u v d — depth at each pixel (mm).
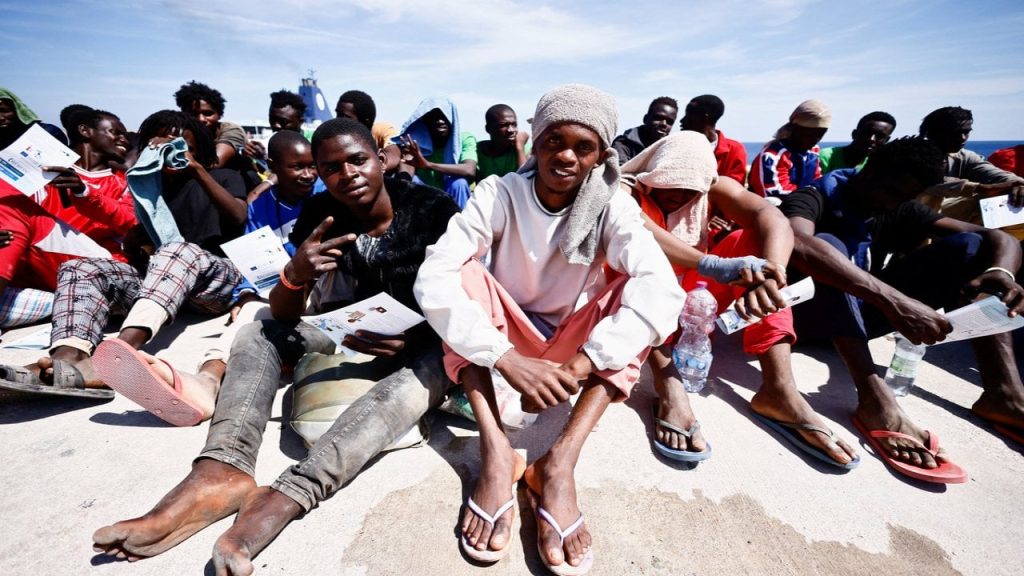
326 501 1487
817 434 1755
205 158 3211
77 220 2674
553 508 1328
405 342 1867
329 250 1793
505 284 1910
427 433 1799
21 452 1645
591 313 1657
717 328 3014
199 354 2449
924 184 2020
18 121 3146
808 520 1511
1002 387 2008
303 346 2012
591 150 1562
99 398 1942
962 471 1681
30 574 1215
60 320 2008
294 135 3037
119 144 2863
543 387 1418
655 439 1829
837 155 4785
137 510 1426
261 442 1642
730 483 1650
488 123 5074
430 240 1957
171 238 2781
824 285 2061
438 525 1427
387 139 5152
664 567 1327
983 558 1406
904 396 2305
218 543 1172
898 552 1414
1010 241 2078
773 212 2000
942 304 2352
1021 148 4305
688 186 2107
